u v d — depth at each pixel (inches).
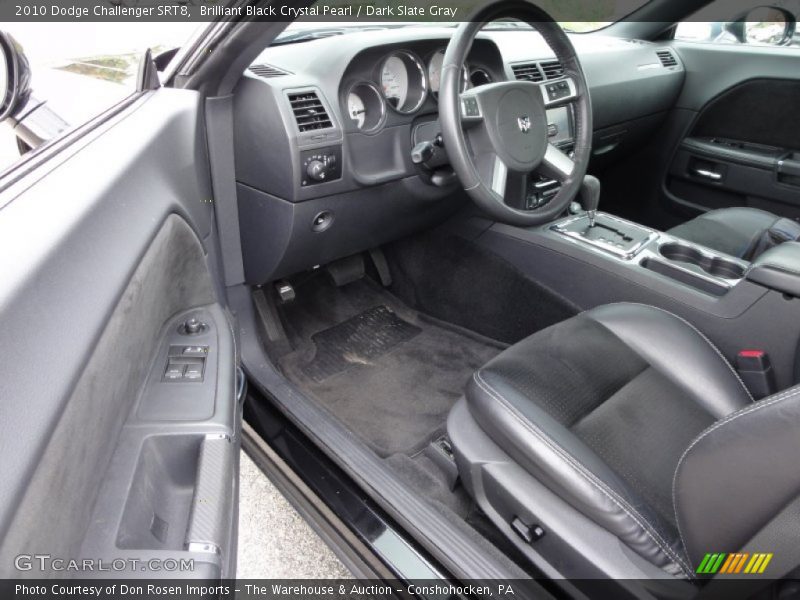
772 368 50.8
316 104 55.5
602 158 98.8
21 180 29.2
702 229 72.8
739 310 51.8
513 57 70.6
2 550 17.8
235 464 36.6
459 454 39.5
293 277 81.5
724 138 95.8
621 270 60.4
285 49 60.2
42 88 35.7
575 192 58.9
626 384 43.1
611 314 48.0
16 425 19.8
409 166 63.4
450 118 50.3
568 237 65.8
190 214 45.1
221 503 32.3
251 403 59.1
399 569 41.6
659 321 45.9
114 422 31.2
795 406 22.1
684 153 99.6
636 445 39.1
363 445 51.1
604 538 33.6
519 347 45.2
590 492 33.0
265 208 59.4
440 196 67.9
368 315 81.4
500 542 48.4
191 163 47.4
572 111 65.5
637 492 36.4
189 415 37.1
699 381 42.3
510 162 54.2
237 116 55.7
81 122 38.8
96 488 28.4
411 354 75.0
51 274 24.3
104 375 27.9
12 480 18.8
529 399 39.6
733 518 25.3
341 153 57.7
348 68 56.6
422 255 80.0
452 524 42.8
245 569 51.0
